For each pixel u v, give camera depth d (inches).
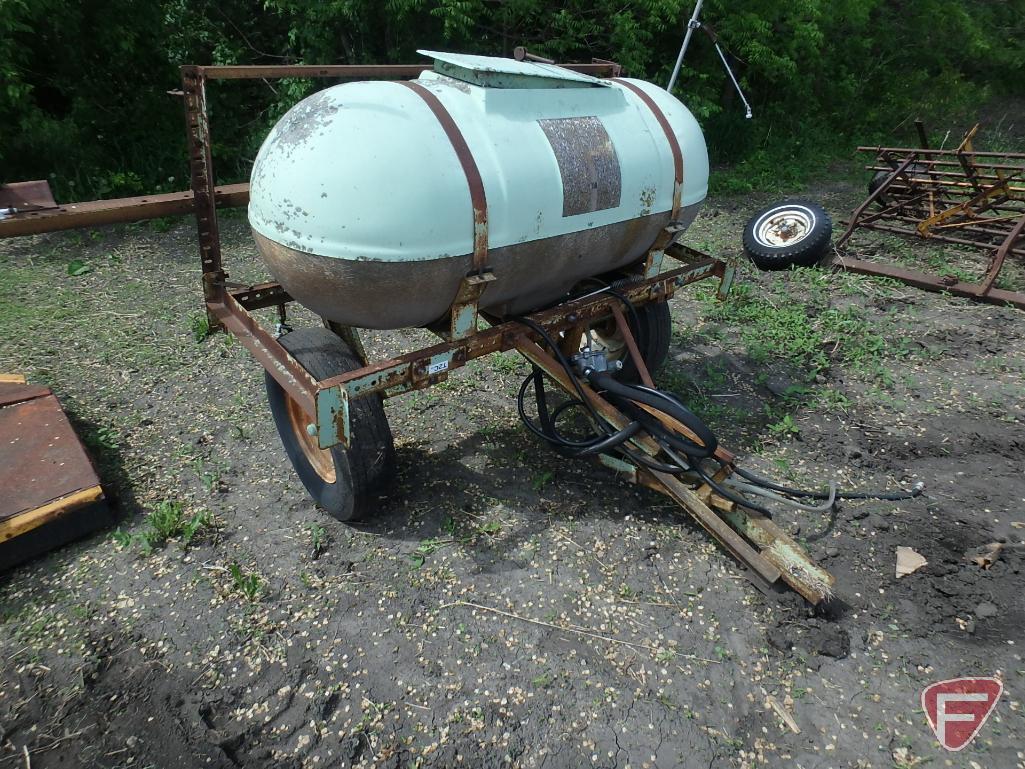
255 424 154.9
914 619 107.9
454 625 105.3
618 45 366.6
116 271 238.7
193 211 122.6
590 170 107.5
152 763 85.3
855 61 534.3
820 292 227.0
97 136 309.1
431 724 91.3
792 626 106.2
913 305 217.5
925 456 146.4
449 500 130.6
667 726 91.4
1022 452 147.3
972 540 123.0
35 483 117.2
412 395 163.3
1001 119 546.9
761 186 374.6
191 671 97.8
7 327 193.5
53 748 87.0
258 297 128.3
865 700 95.3
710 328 201.8
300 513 128.4
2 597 109.2
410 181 89.9
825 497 130.6
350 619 106.3
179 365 178.4
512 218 99.6
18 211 106.3
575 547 120.6
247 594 109.4
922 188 265.6
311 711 92.6
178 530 122.7
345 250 91.4
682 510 129.7
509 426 153.6
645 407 118.3
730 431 153.9
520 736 89.7
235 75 105.7
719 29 386.0
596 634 104.4
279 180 93.0
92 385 167.8
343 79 332.5
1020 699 95.4
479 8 321.4
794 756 88.3
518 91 102.3
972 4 642.2
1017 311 212.2
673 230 125.4
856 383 174.2
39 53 281.3
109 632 103.6
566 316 121.3
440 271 96.6
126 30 288.7
